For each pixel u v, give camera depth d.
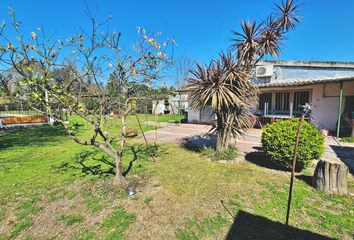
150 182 3.93
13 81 2.73
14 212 2.95
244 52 5.26
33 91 2.71
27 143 7.55
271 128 4.46
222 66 4.95
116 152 3.78
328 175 3.41
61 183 3.90
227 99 4.82
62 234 2.48
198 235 2.45
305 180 3.95
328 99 9.68
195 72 5.18
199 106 5.16
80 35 3.06
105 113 3.81
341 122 9.30
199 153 6.07
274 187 3.67
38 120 12.20
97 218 2.79
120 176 3.82
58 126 11.77
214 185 3.79
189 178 4.12
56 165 4.98
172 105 22.88
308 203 3.11
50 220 2.76
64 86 3.01
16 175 4.32
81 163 5.10
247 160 5.33
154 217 2.81
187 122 15.00
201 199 3.29
